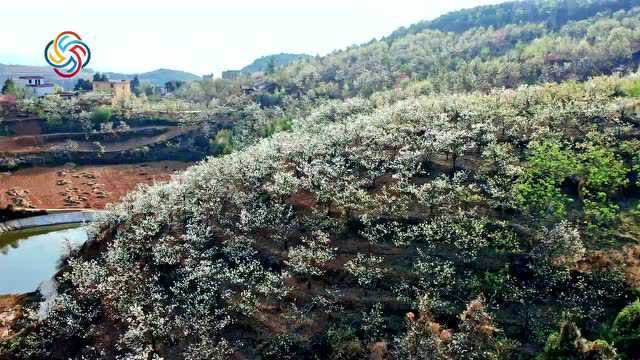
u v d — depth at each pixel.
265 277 67.75
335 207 77.94
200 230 78.19
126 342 60.34
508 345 51.31
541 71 156.75
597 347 43.28
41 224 124.94
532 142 81.44
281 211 76.88
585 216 67.38
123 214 88.56
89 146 175.62
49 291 83.44
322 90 199.62
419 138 88.12
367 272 62.94
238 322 63.53
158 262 74.75
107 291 70.38
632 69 151.00
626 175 73.88
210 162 102.31
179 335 63.19
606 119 85.94
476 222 66.25
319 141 93.44
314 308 63.38
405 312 59.81
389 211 73.12
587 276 57.50
